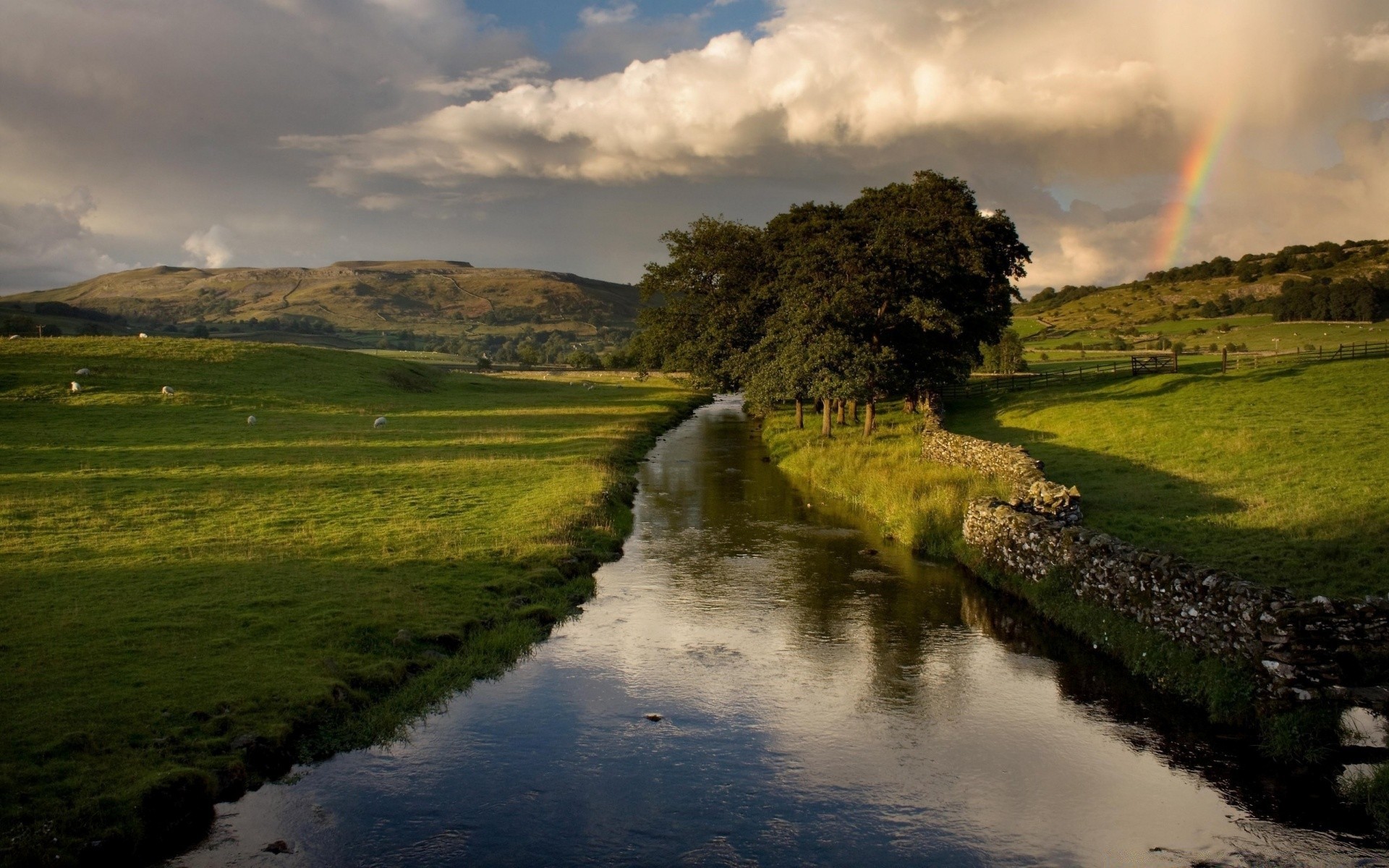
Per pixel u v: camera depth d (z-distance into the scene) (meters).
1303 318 148.38
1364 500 21.73
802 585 19.41
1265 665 11.91
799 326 43.56
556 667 14.36
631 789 10.38
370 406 61.25
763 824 9.64
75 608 15.29
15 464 32.75
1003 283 52.09
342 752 11.16
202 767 9.97
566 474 32.69
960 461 31.62
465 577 18.42
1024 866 8.88
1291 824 9.62
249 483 29.64
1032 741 11.72
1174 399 46.88
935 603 18.11
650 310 66.62
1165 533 20.45
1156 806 10.04
